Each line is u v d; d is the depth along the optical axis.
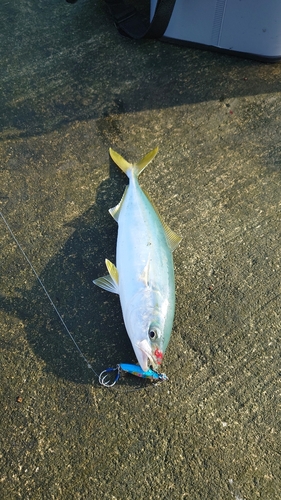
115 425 0.56
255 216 0.73
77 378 0.59
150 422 0.56
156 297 0.57
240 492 0.53
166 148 0.79
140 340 0.56
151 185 0.75
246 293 0.66
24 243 0.69
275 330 0.63
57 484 0.53
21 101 0.84
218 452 0.55
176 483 0.53
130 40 0.93
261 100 0.86
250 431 0.57
